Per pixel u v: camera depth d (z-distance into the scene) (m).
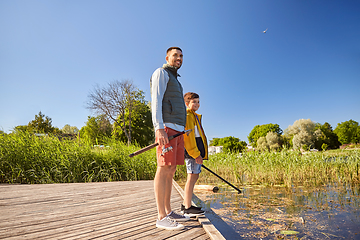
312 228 2.26
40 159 4.53
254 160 6.81
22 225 1.67
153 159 6.14
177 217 1.79
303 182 5.31
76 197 2.69
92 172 4.95
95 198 2.66
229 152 7.80
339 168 6.23
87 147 5.27
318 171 6.09
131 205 2.33
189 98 2.20
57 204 2.33
